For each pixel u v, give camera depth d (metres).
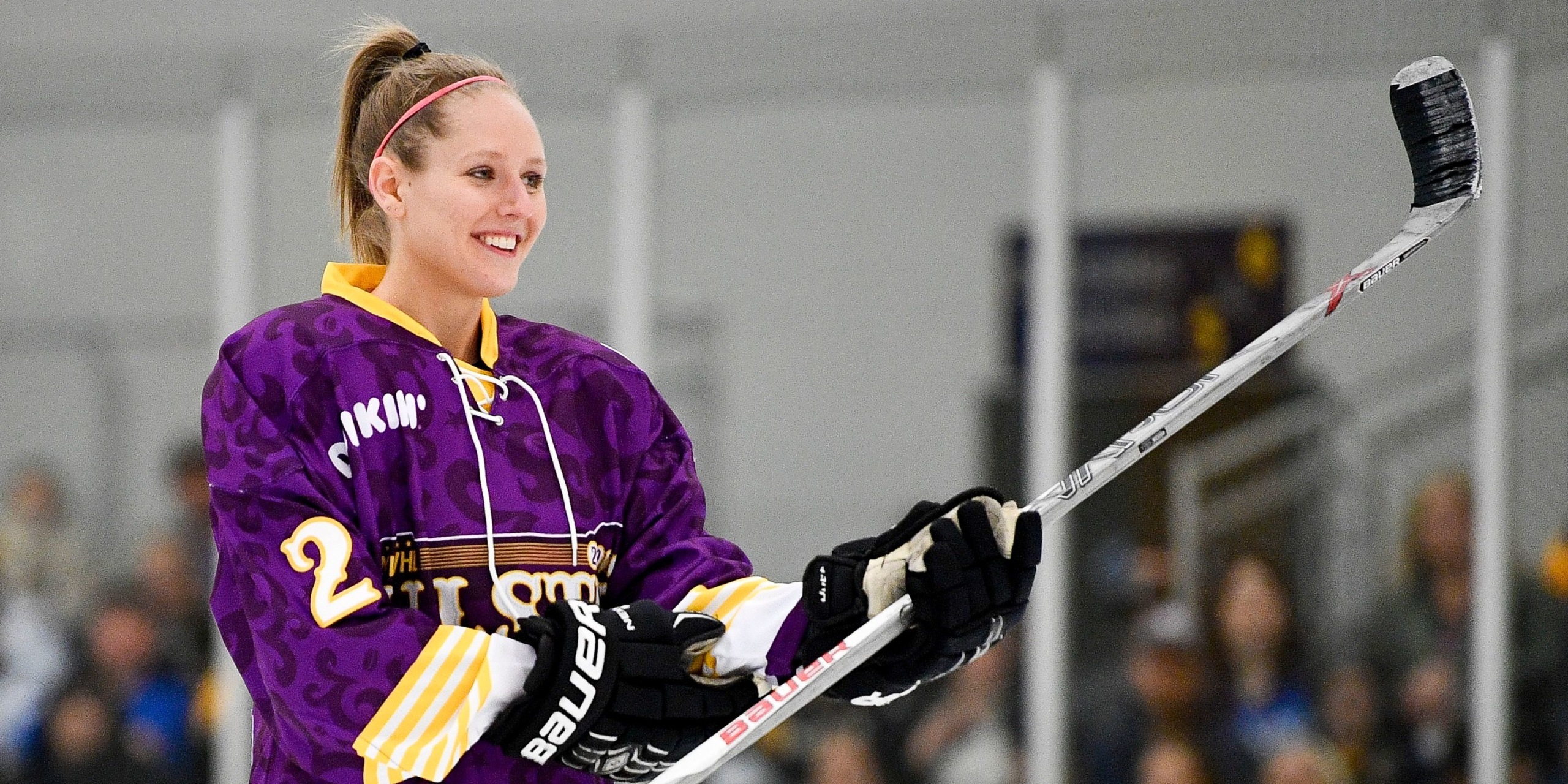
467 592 6.31
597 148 21.19
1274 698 19.03
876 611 6.43
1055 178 17.53
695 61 18.27
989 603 6.25
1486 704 16.50
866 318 21.70
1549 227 18.44
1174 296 20.00
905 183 21.59
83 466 22.59
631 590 6.84
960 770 19.39
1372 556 19.42
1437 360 19.45
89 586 21.95
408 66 6.69
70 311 22.97
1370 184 19.48
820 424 21.75
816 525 21.70
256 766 6.48
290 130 20.50
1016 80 17.67
